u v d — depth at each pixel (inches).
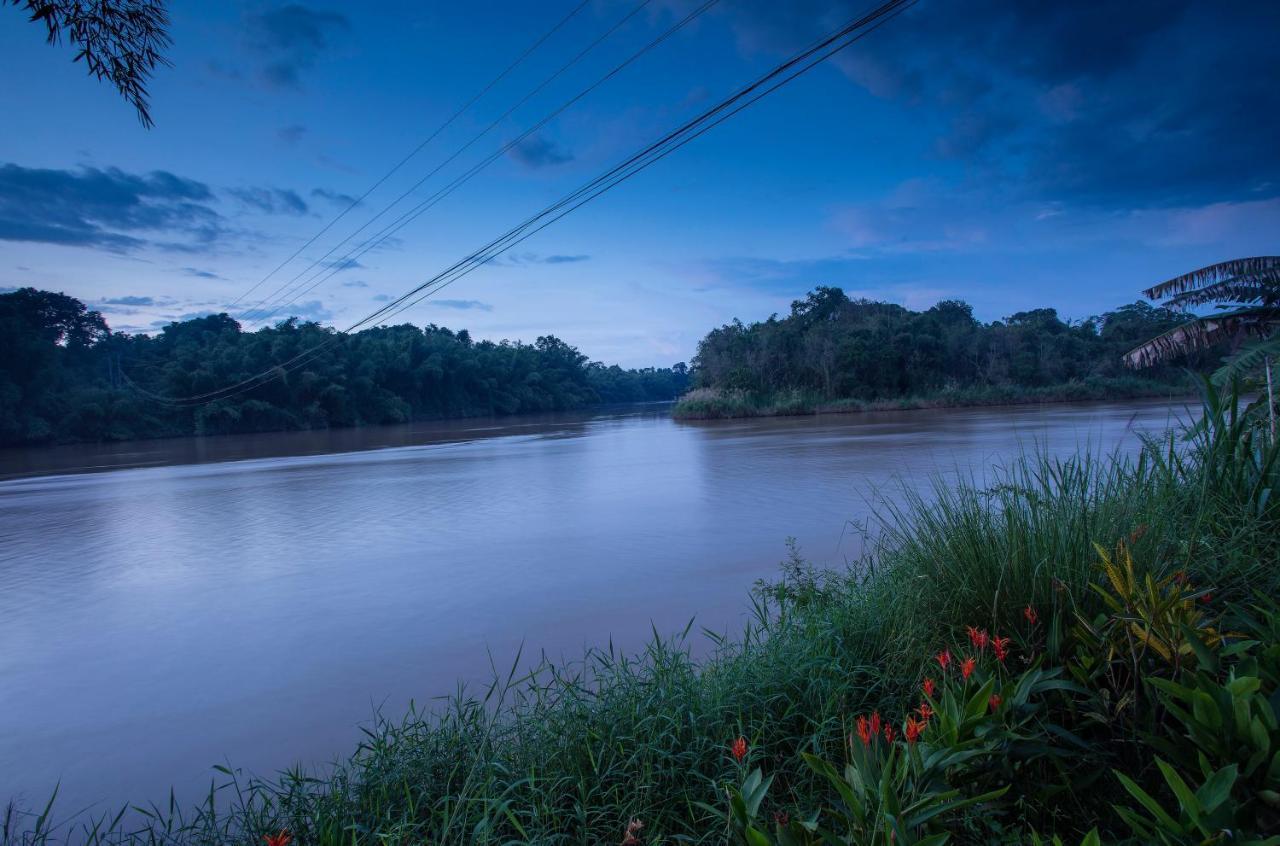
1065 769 85.8
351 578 319.3
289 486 723.4
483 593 276.8
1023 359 2028.8
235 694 192.5
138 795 143.3
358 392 2603.3
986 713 77.8
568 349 4471.0
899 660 126.8
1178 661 79.8
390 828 99.3
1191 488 150.1
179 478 877.8
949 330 2212.1
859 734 71.1
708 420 1833.2
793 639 152.3
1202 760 62.5
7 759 161.6
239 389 2244.1
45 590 331.6
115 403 1994.3
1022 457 153.9
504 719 142.9
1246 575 115.7
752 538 346.3
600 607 246.7
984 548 124.3
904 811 62.9
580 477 671.8
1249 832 59.0
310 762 151.0
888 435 963.3
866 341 1996.8
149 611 285.3
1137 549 111.4
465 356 3358.8
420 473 794.8
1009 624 111.3
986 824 79.6
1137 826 59.2
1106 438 689.6
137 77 106.1
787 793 106.2
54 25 100.7
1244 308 235.6
